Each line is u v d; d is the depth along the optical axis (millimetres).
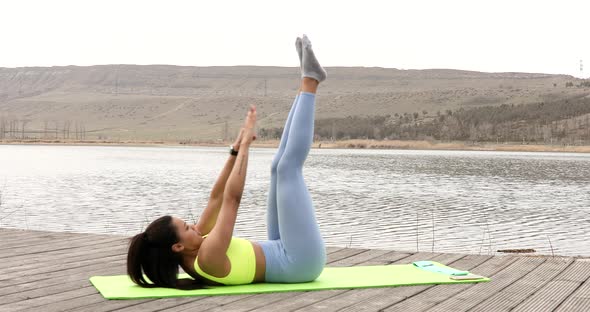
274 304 4875
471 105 177875
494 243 15180
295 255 5391
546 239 16000
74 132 197250
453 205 24812
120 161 65688
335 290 5387
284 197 5320
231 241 5379
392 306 4879
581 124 142000
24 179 38156
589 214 22078
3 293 5195
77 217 19734
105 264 6512
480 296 5211
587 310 4816
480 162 72438
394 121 166375
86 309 4699
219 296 5117
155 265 5199
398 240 15305
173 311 4652
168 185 34312
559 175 48062
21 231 8961
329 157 87000
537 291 5398
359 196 28641
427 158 85375
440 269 6160
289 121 5438
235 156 5473
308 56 5211
